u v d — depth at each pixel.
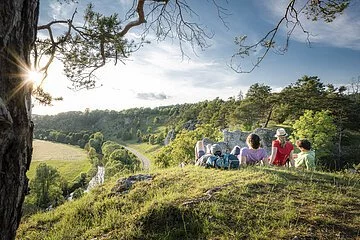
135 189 7.93
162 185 7.90
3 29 2.07
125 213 6.61
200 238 5.00
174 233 5.35
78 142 178.50
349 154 44.38
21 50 2.25
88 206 7.55
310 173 8.25
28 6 2.29
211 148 9.47
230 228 5.18
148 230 5.64
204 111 112.69
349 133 52.97
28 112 2.42
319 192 6.50
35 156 122.56
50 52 6.64
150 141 162.25
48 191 58.66
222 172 8.33
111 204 7.26
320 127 38.94
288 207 5.72
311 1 5.71
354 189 6.90
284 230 4.90
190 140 37.38
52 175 60.16
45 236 6.41
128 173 10.24
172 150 39.16
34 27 2.43
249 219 5.39
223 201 6.15
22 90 2.29
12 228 2.35
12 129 2.18
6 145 2.17
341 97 53.53
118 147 129.00
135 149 157.12
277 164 9.31
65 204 8.54
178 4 5.69
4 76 2.12
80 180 83.31
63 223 6.95
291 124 59.06
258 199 6.15
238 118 64.81
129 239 5.43
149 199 7.11
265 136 28.64
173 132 128.62
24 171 2.43
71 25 5.96
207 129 41.81
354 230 4.88
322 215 5.36
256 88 65.69
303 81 66.50
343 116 49.81
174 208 5.97
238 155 9.93
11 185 2.26
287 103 59.53
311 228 4.94
